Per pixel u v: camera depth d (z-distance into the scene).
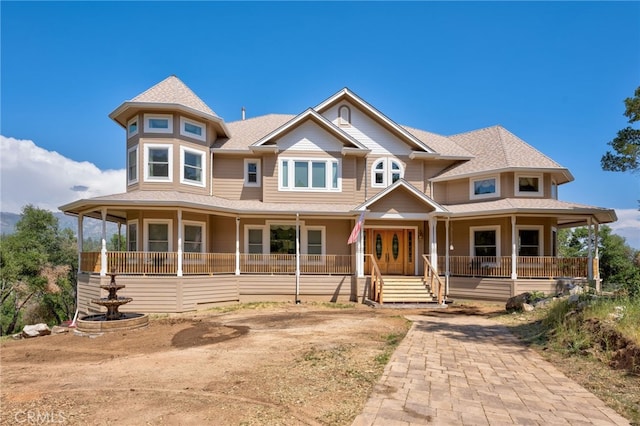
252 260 18.11
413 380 6.55
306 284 17.89
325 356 7.95
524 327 11.29
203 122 18.64
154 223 16.84
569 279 16.48
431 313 14.48
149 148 17.30
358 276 17.52
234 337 10.10
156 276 15.27
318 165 19.47
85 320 11.91
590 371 7.05
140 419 5.11
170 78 19.00
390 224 19.67
